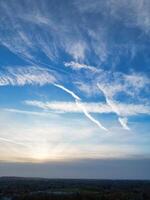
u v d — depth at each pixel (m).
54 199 110.38
